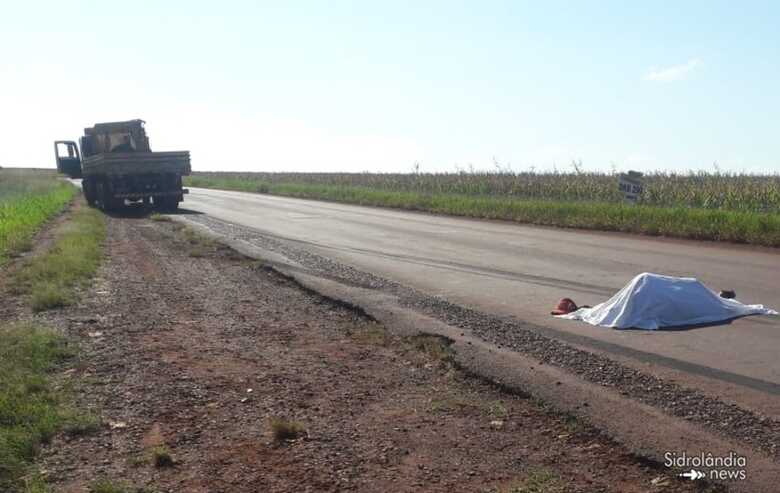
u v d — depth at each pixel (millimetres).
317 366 6801
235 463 4543
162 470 4457
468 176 44062
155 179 30672
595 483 4152
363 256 15344
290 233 20703
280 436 4965
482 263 14164
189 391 6016
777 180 30469
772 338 7609
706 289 8891
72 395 5887
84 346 7527
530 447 4723
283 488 4172
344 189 46719
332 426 5184
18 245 16766
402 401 5734
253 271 13195
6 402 5387
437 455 4617
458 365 6625
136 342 7734
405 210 32594
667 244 17500
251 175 94188
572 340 7609
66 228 20828
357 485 4195
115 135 32875
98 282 11664
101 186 30844
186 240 18266
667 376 6199
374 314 8992
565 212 24984
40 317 8945
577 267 13438
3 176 74438
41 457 4672
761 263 13797
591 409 5305
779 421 5039
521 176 41188
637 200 25422
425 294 10602
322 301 10203
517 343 7387
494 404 5602
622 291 8742
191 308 9680
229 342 7781
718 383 5980
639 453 4480
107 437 5020
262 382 6277
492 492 4062
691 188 28031
